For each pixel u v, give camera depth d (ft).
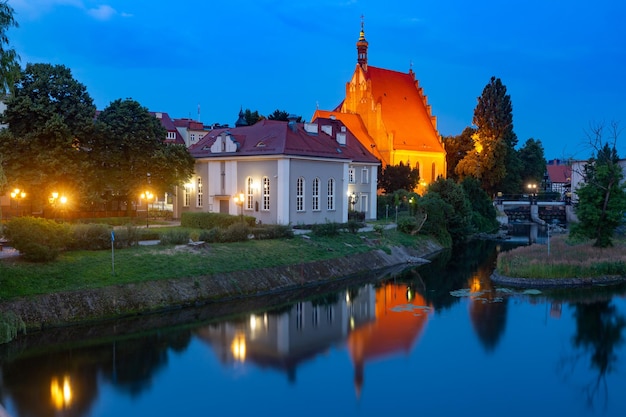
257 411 68.74
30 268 104.17
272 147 184.96
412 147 332.39
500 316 113.91
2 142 152.97
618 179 164.96
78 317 98.84
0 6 82.53
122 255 121.08
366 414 68.23
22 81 165.07
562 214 343.26
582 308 119.44
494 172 355.36
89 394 72.38
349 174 232.94
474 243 243.60
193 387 75.51
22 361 82.99
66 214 174.09
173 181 182.50
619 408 70.38
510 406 71.00
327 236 174.19
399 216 241.96
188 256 128.57
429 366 84.89
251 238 154.92
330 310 118.32
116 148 175.73
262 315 112.68
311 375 80.53
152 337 95.55
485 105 364.58
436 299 129.39
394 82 356.18
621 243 180.45
